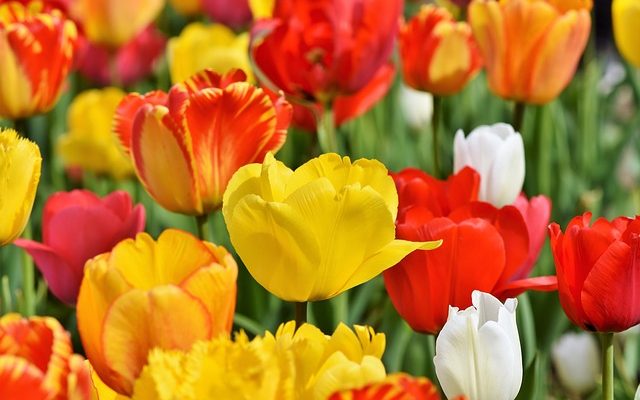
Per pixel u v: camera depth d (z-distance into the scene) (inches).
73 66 79.0
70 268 49.6
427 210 45.7
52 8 67.3
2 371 37.5
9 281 62.5
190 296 40.1
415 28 59.1
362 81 56.4
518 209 45.8
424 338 56.1
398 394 37.0
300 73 56.1
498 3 57.2
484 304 43.4
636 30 61.1
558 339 62.7
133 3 74.2
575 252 44.1
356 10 55.7
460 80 59.2
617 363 61.0
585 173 75.0
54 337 38.2
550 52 57.3
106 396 40.8
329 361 38.4
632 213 72.1
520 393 49.1
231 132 46.9
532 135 66.6
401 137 73.7
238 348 38.0
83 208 49.3
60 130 83.8
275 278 42.9
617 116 95.5
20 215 45.7
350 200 42.3
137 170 47.5
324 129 56.8
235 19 93.9
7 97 55.5
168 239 41.4
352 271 43.1
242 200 42.3
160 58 95.7
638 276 43.6
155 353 38.0
